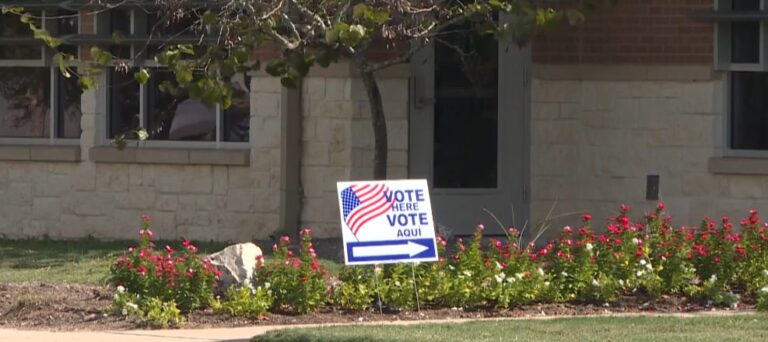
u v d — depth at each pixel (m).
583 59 36.50
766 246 28.45
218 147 38.16
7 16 38.28
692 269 28.12
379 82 36.22
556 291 27.62
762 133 36.25
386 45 33.59
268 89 37.03
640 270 27.89
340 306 27.09
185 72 24.94
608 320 25.41
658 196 36.25
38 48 39.28
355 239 25.80
